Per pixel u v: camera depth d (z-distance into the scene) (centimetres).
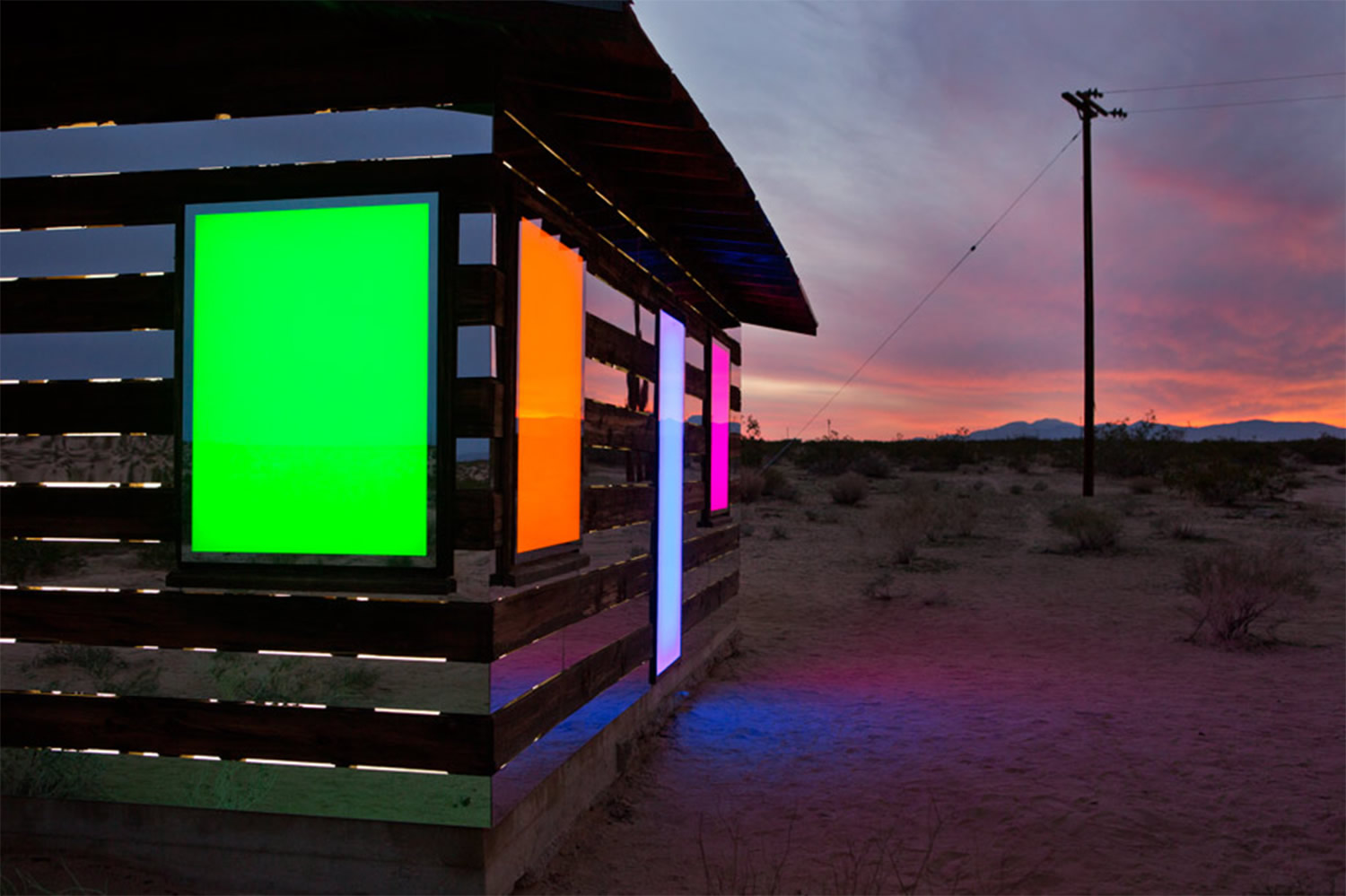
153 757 392
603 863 434
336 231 386
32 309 412
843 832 473
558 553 447
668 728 657
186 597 390
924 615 1135
